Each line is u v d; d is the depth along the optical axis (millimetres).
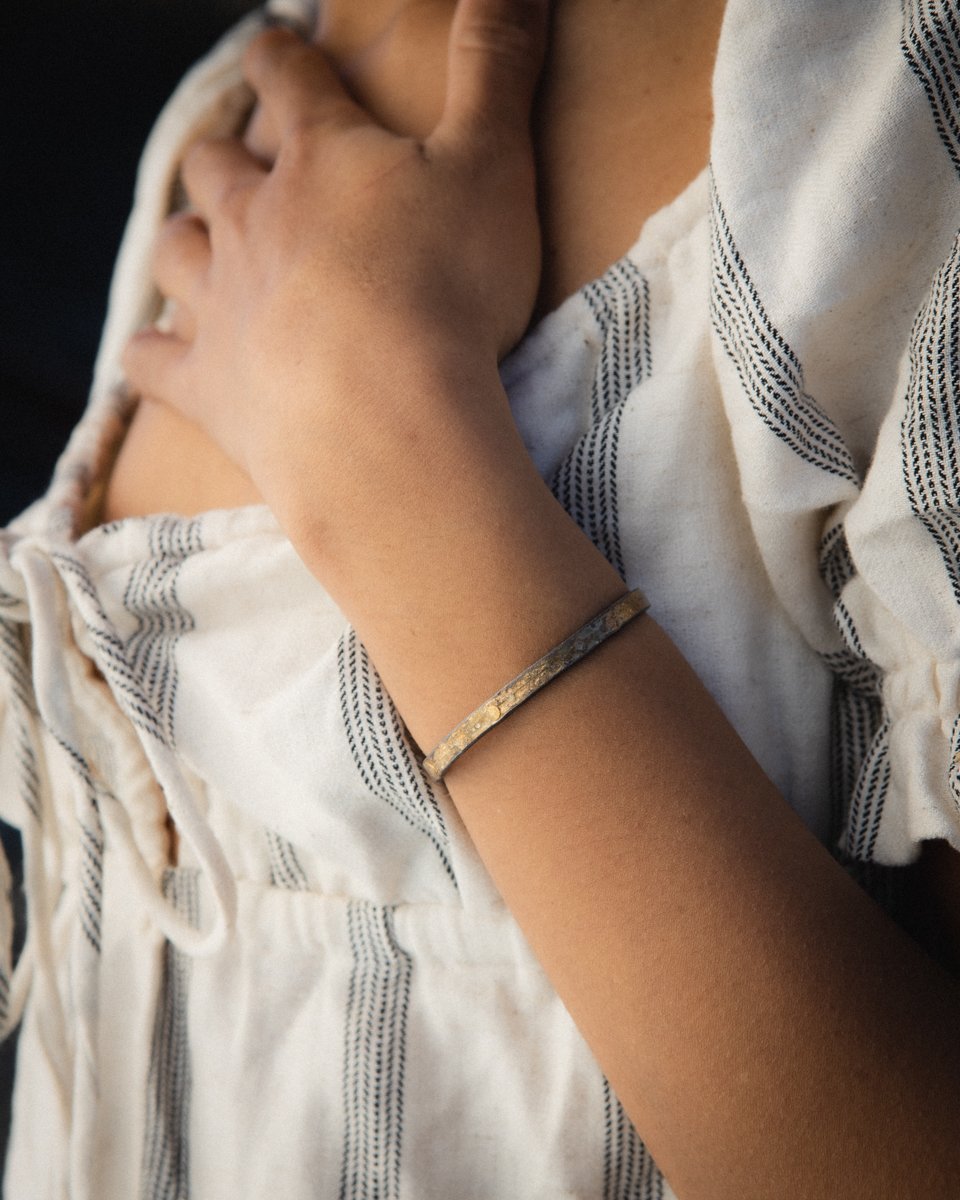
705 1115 279
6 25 839
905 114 289
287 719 354
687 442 336
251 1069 391
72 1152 391
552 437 360
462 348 332
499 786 301
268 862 394
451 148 366
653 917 285
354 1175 375
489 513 307
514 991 364
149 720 367
